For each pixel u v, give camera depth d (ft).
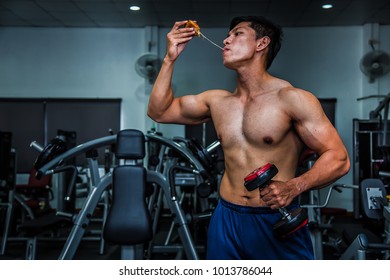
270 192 4.17
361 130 21.86
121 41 27.04
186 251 8.93
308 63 26.45
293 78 26.45
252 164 5.12
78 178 20.08
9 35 27.02
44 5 23.07
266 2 22.49
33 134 26.53
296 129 5.00
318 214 12.15
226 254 5.26
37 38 27.02
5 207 14.82
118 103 26.71
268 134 5.01
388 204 7.88
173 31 5.67
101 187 8.82
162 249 13.73
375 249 6.23
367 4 22.63
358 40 26.30
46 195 19.49
